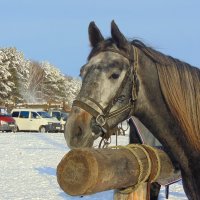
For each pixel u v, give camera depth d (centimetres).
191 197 471
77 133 420
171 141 472
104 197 1044
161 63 471
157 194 611
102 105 427
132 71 448
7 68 6794
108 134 437
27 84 7300
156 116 469
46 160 1788
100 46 449
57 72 10181
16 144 2483
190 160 467
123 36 447
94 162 355
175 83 466
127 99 444
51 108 5353
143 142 595
